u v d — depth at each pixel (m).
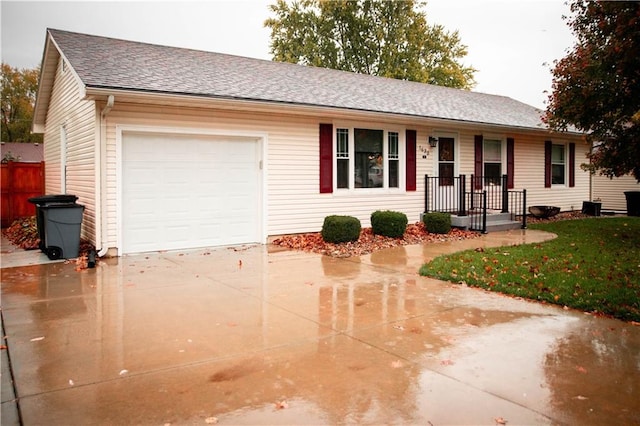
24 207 14.24
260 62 13.59
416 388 3.26
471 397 3.12
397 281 6.68
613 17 9.27
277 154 10.38
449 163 13.71
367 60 31.75
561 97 10.49
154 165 9.02
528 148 15.93
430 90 16.70
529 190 16.08
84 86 7.61
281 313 5.12
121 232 8.66
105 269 7.49
